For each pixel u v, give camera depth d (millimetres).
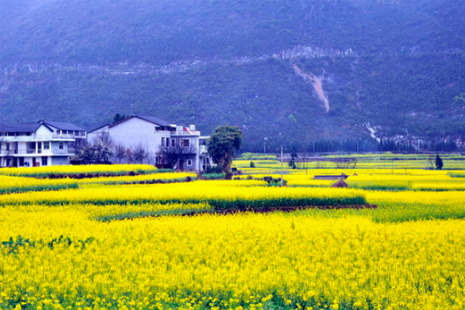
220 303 23188
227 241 32656
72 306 22719
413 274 26234
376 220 42281
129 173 82625
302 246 31328
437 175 91438
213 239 33406
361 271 26625
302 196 50469
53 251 30688
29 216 42312
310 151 175625
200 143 121750
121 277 25797
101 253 30188
